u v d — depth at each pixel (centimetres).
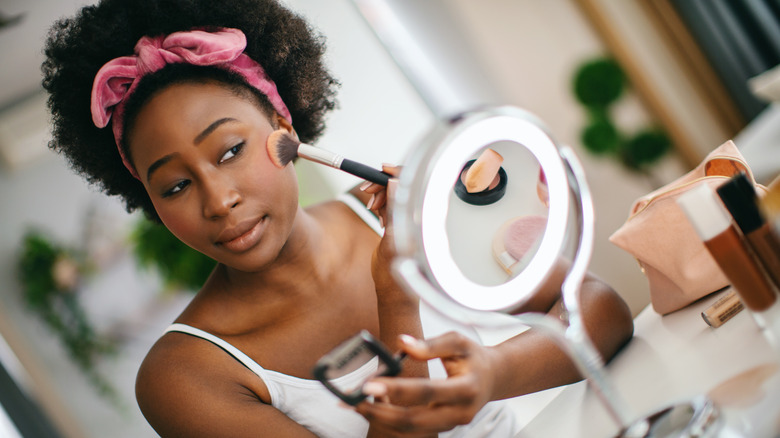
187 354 88
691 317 73
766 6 187
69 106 86
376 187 76
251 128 77
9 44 131
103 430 148
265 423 82
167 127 74
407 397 50
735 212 52
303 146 75
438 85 186
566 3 201
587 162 212
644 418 53
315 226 97
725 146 73
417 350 51
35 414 146
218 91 76
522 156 50
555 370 73
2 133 135
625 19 198
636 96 208
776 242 51
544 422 78
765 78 137
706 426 47
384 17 173
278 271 91
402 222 45
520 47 203
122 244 148
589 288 81
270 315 92
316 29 104
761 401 47
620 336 77
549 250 51
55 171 142
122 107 77
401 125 173
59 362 146
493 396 64
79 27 83
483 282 49
